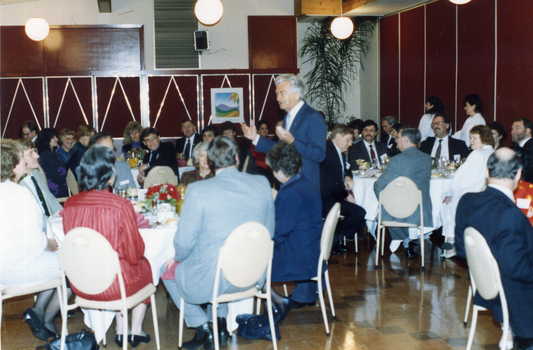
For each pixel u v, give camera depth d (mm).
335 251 5016
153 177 5199
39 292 3055
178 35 9562
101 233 2576
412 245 4883
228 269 2516
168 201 3332
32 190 3502
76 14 9273
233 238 2471
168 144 5887
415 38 8469
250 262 2553
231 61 9750
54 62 9172
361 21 9461
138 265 2738
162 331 3230
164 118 9266
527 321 2371
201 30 9422
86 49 9250
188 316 2928
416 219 4461
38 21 7812
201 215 2539
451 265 4562
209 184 2574
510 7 6367
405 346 2932
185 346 2926
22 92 9008
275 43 9789
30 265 2793
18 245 2732
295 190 3055
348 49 9742
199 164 3713
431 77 8102
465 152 5891
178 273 2697
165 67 9586
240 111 9375
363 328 3203
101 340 3020
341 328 3209
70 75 9047
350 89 10406
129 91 9180
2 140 2852
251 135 3172
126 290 2623
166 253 2953
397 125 7109
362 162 5492
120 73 9094
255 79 9383
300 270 3070
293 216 3021
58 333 3041
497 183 2461
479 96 7020
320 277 3070
